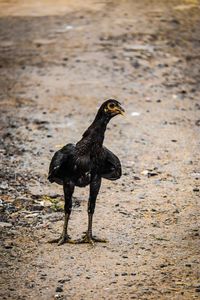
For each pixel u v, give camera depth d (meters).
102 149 11.22
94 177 11.34
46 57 24.88
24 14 32.00
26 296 9.83
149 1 34.59
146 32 27.91
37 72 23.22
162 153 16.38
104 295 9.84
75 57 24.69
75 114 19.20
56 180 11.54
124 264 10.88
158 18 30.52
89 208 11.58
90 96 20.78
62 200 13.62
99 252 11.30
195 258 11.08
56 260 11.00
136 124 18.44
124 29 28.25
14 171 15.09
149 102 20.39
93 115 19.17
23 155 16.09
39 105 19.95
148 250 11.41
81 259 11.03
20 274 10.52
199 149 16.70
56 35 27.75
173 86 22.16
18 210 13.09
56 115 19.11
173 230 12.24
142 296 9.80
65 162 11.20
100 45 26.02
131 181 14.64
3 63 24.33
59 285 10.16
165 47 26.19
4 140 17.12
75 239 11.80
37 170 15.19
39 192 13.97
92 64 23.83
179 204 13.45
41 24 29.81
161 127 18.27
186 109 19.97
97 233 12.07
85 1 34.91
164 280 10.31
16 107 19.80
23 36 27.92
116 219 12.70
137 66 23.75
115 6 33.22
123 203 13.46
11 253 11.26
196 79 23.17
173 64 24.39
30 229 12.24
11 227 12.32
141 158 16.03
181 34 28.19
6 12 32.62
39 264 10.87
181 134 17.77
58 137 17.39
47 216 12.84
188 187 14.35
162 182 14.62
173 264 10.88
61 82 22.11
